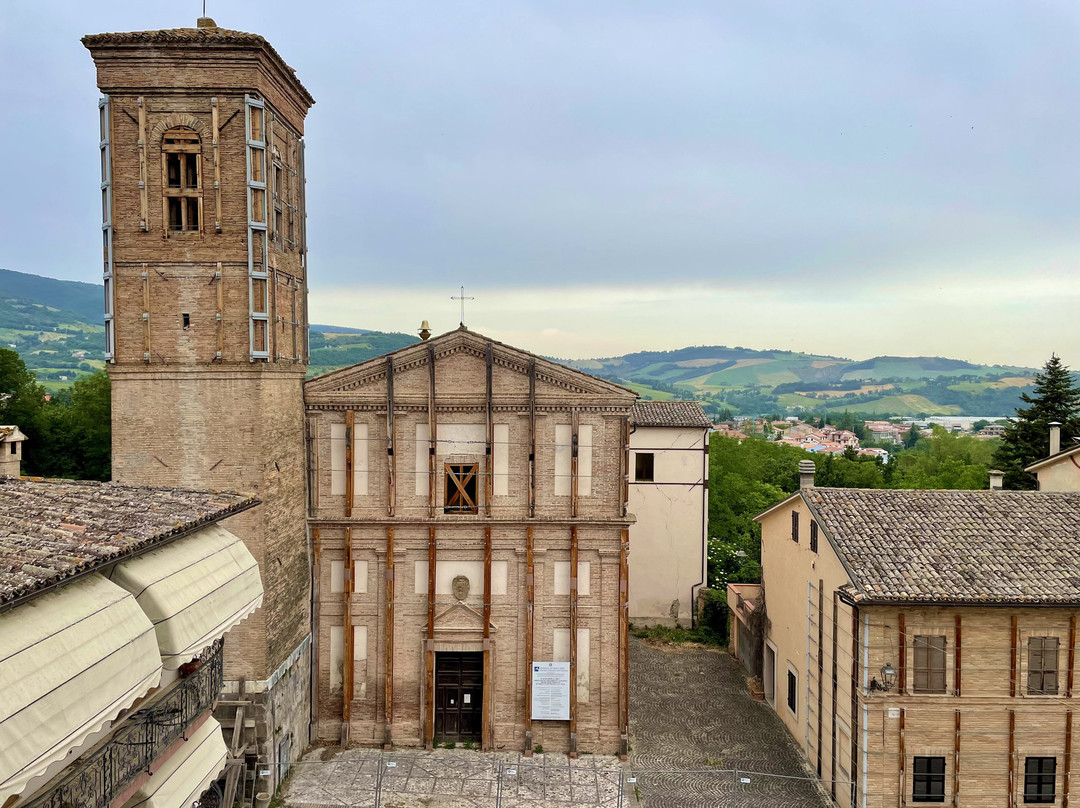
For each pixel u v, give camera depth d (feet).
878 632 77.77
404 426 100.58
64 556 42.04
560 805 86.02
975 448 298.56
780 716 108.88
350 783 90.07
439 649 99.50
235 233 90.22
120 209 90.63
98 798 46.32
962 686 77.77
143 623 45.39
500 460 100.32
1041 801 78.13
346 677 99.35
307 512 100.53
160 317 90.74
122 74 89.71
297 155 104.22
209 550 57.47
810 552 95.45
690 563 146.41
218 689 61.46
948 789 78.28
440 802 86.33
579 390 99.60
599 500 99.91
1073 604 75.25
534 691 98.84
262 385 89.20
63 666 38.45
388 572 99.04
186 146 90.63
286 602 92.79
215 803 80.74
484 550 99.25
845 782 82.89
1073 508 90.12
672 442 145.89
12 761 33.94
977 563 80.53
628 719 108.17
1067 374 173.47
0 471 69.31
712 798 87.71
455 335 99.30
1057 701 77.61
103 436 181.68
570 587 99.30
